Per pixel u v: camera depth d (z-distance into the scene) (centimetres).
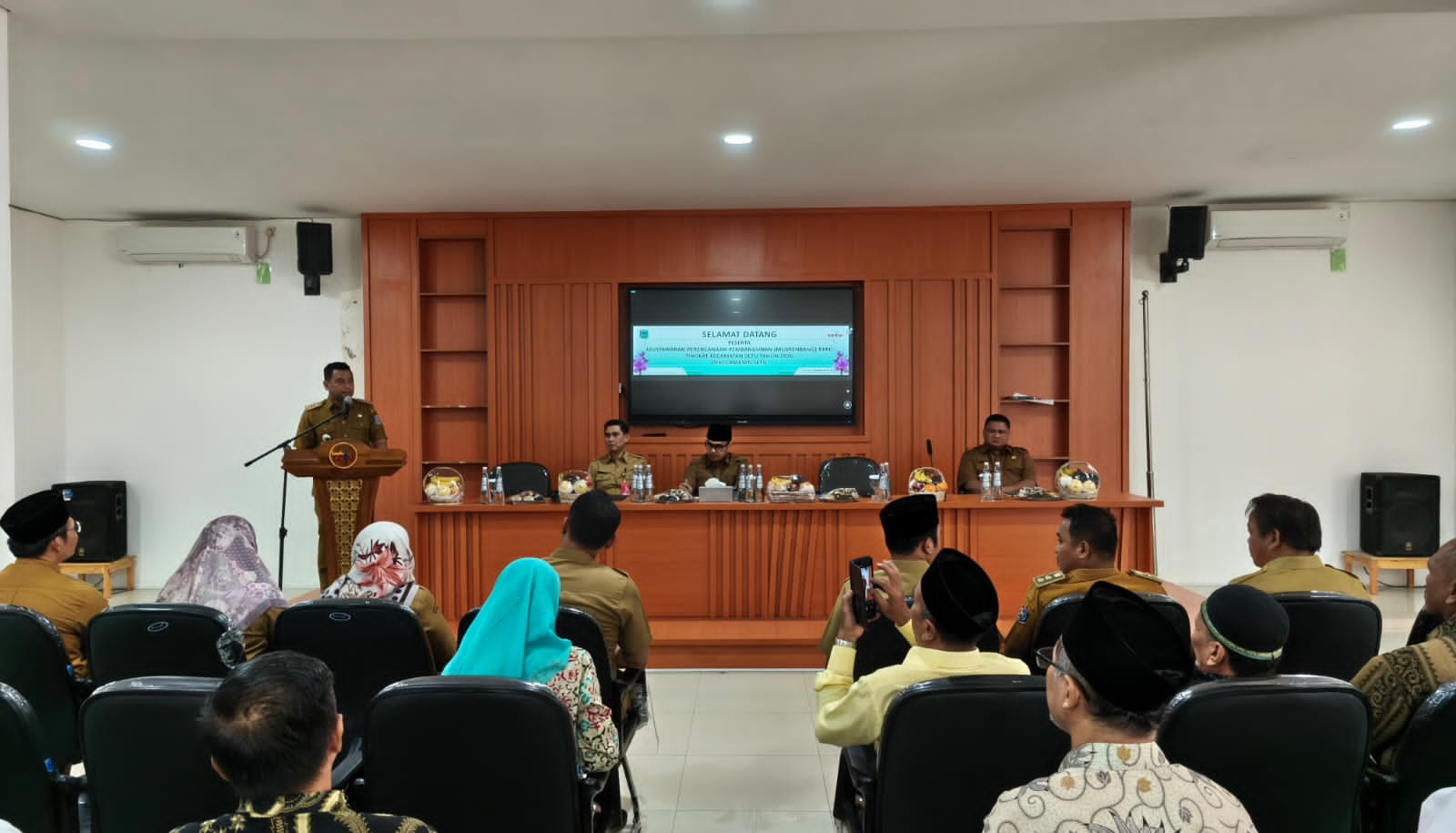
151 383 675
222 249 652
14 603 254
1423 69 372
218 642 230
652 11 288
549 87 390
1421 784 172
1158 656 101
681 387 671
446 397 682
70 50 343
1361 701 154
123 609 230
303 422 554
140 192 584
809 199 627
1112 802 94
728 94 399
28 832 173
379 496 658
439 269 676
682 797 309
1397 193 618
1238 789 154
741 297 668
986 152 501
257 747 104
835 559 467
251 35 306
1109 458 651
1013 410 675
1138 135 468
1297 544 267
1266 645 175
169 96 396
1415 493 616
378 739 164
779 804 303
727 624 462
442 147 482
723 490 480
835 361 668
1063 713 109
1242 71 374
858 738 182
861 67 369
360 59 356
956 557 182
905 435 657
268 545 676
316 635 228
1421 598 608
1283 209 632
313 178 548
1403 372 650
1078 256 647
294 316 676
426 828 107
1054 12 287
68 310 670
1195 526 662
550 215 655
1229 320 658
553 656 191
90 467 674
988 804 164
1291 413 658
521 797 166
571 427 662
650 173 545
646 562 468
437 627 259
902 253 655
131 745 161
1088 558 268
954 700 159
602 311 660
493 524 470
